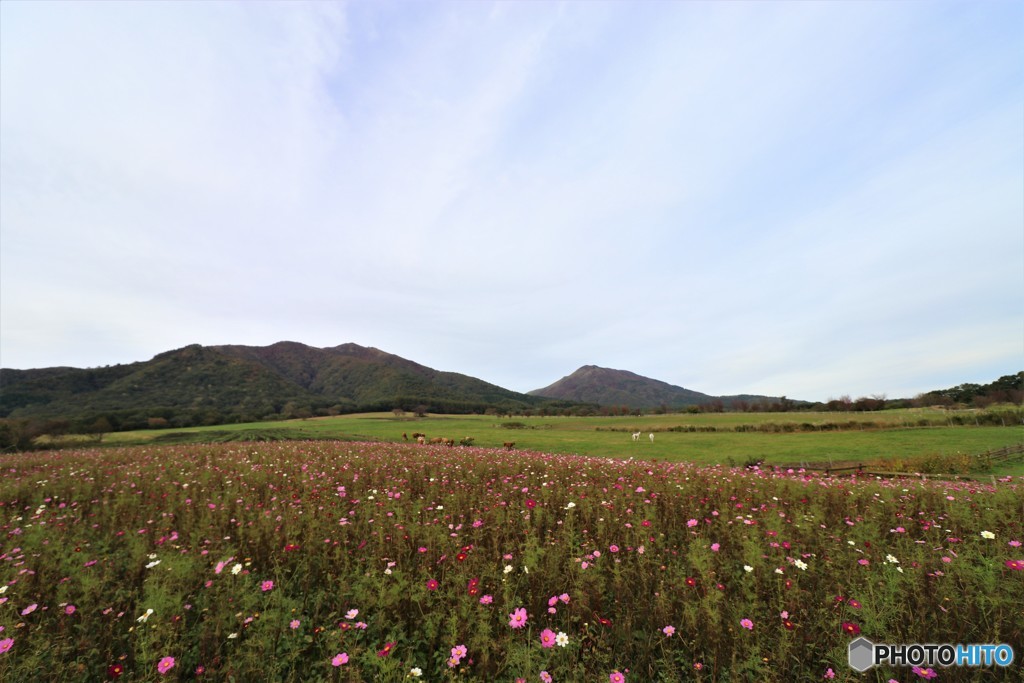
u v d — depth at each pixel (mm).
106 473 13781
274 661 3371
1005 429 39000
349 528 6633
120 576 5242
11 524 7012
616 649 3623
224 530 6867
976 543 5348
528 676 3117
